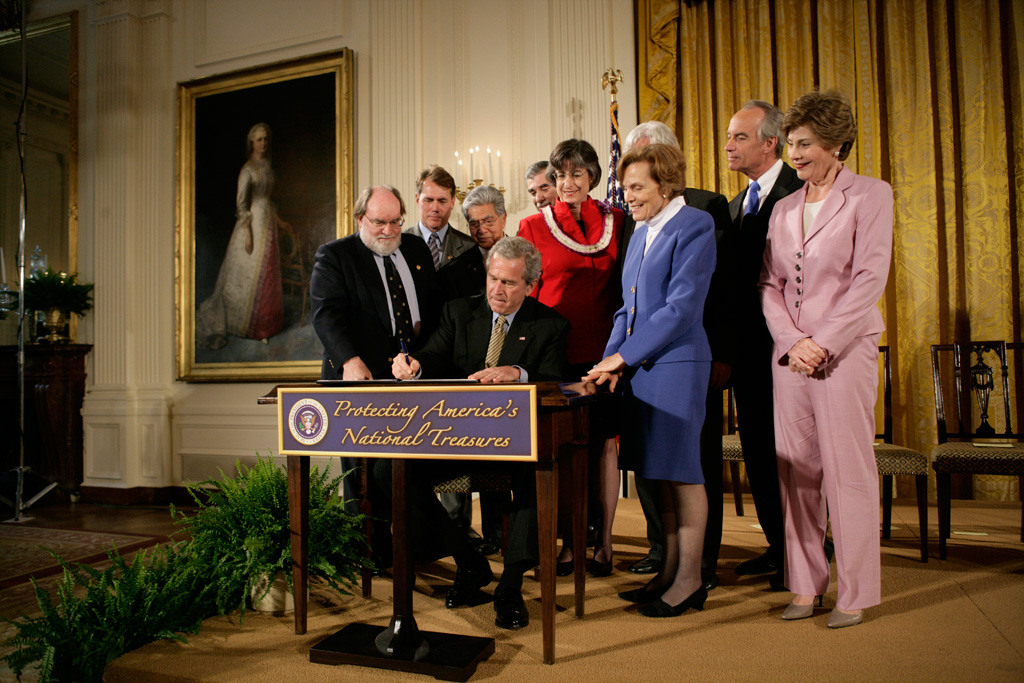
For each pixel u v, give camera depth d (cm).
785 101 443
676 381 203
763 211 244
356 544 242
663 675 167
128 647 195
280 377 506
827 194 205
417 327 272
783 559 236
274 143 516
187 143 538
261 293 516
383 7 499
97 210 552
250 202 521
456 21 493
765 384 246
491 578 250
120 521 447
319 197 504
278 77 517
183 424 528
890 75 425
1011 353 402
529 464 209
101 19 555
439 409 174
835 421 196
